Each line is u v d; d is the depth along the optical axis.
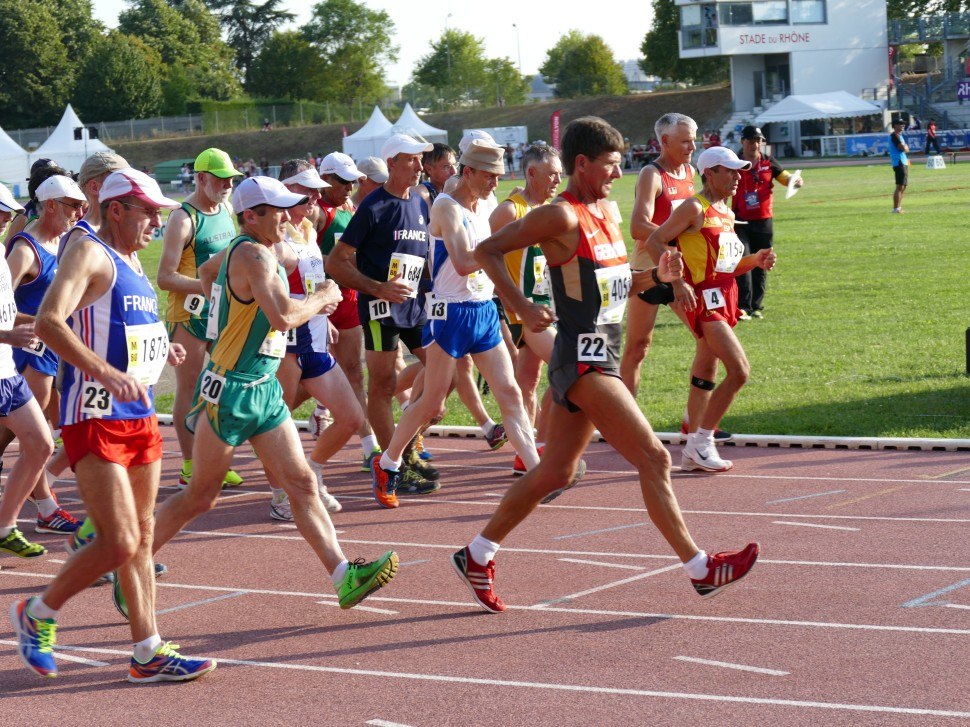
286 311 5.57
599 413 5.55
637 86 147.75
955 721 4.36
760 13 72.12
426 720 4.60
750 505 7.88
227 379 5.69
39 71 103.69
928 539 6.89
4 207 6.88
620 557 6.84
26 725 4.75
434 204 7.85
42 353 8.40
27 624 5.12
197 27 133.38
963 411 10.05
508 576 6.57
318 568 6.95
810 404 10.70
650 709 4.60
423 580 6.59
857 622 5.54
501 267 5.48
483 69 115.94
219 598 6.42
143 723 4.72
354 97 122.75
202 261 8.75
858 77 73.50
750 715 4.49
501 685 4.94
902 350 12.94
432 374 8.11
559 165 8.71
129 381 4.86
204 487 5.88
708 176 8.44
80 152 62.47
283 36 122.69
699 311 8.56
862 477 8.45
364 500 8.63
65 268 4.93
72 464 5.04
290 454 5.77
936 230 25.28
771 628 5.50
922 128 66.50
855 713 4.47
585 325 5.52
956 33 71.62
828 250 23.08
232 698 4.95
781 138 70.81
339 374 8.08
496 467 9.55
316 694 4.95
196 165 8.65
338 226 10.09
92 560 5.03
